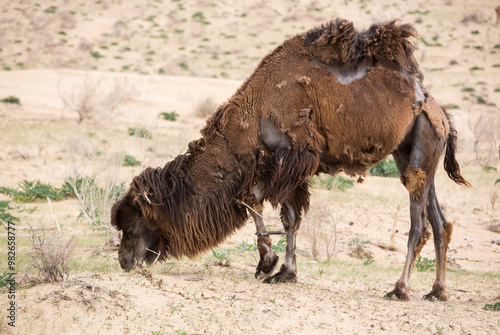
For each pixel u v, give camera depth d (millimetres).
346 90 18453
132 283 16984
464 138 71750
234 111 18797
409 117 18844
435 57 159000
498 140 67438
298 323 15336
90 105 69875
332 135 18516
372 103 18438
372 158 18875
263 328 14695
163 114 74812
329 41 18562
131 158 46812
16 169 44375
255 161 18734
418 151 19172
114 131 62281
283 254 26516
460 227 36375
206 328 14273
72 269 19672
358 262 27875
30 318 13719
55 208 34844
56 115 72125
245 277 20016
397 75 18875
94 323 13883
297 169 18172
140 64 156250
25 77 105562
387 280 22797
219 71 151125
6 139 54812
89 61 156250
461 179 21000
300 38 19203
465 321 16531
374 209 38719
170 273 20000
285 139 18453
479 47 166625
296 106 18359
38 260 19469
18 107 74688
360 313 16703
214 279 19266
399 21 19969
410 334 15109
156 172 18938
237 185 18875
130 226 19156
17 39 174875
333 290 19500
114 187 31047
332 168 19531
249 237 30156
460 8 198250
